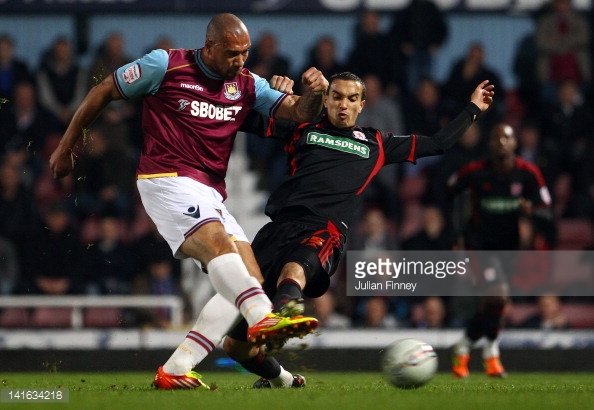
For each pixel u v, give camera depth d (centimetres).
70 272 4984
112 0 5772
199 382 2169
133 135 5522
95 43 5916
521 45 5975
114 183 5325
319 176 2406
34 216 5050
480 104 2548
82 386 2541
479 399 1972
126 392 2106
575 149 5597
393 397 1995
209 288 4997
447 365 4400
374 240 4969
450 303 4891
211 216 2131
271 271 2356
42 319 5088
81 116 2216
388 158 2477
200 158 2214
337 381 3127
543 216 3725
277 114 2306
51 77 5659
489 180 3672
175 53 2214
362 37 5734
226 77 2216
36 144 5512
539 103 5862
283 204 2419
